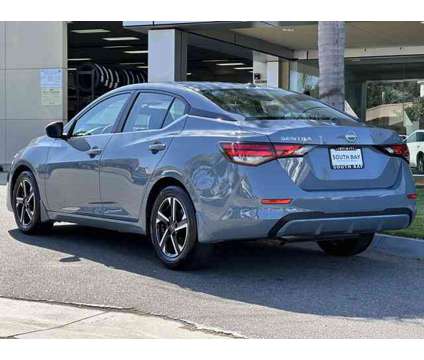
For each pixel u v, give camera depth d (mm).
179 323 4859
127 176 6711
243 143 5664
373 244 7582
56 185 7672
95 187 7125
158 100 6840
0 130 21016
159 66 14398
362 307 5316
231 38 16469
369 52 19000
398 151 6289
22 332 4648
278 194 5602
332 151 5891
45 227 8172
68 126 7824
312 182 5758
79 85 22609
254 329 4723
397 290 5863
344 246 7152
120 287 5832
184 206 6109
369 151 6109
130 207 6711
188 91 6633
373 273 6504
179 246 6273
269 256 7246
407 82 18750
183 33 14617
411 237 7492
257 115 6203
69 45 24797
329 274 6441
